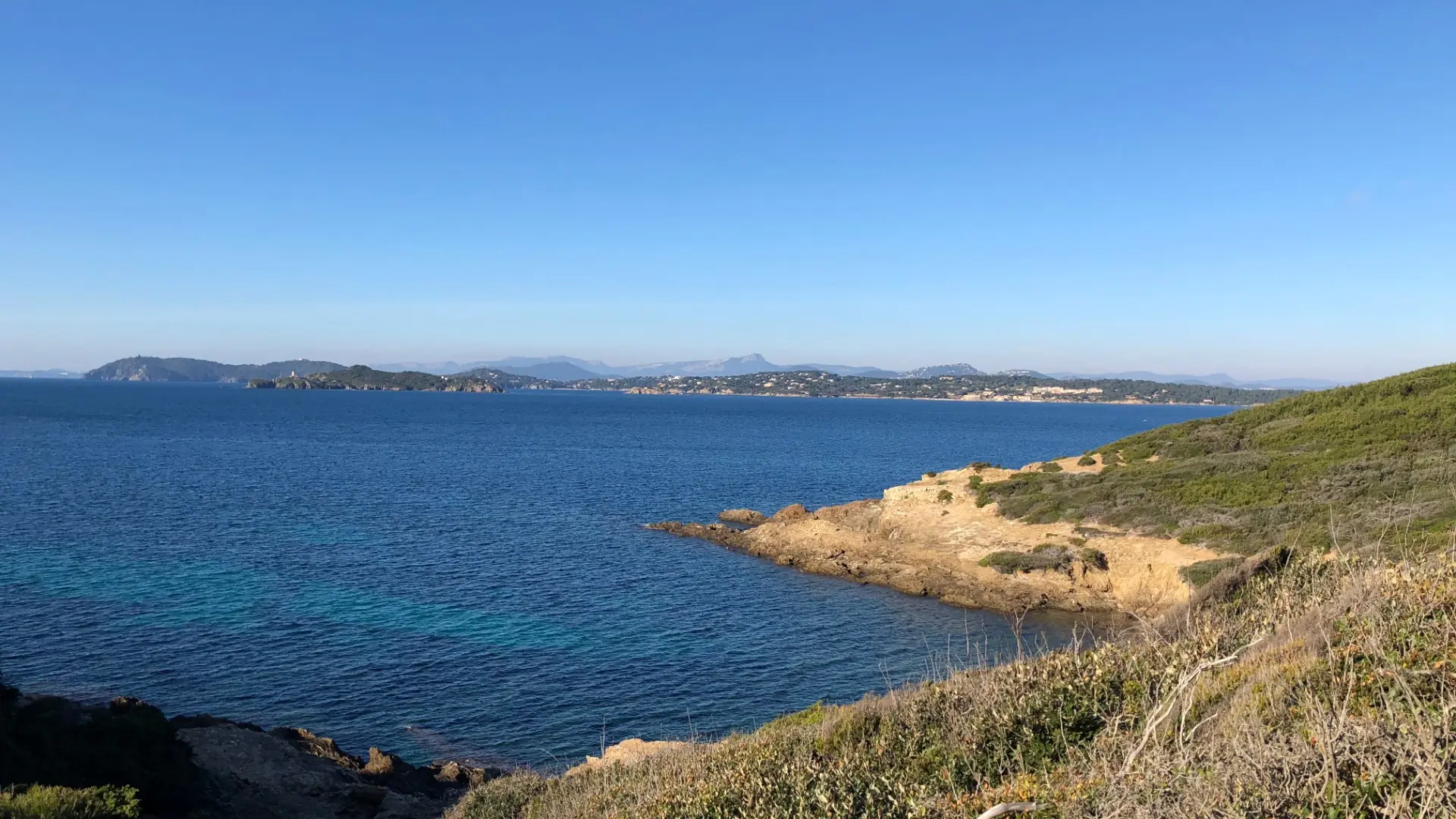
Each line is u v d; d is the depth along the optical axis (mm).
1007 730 8984
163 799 15617
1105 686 9055
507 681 26422
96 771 14805
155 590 34656
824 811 8281
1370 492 32438
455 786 19906
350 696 25031
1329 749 4715
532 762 21500
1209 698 7797
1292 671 7043
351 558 41938
